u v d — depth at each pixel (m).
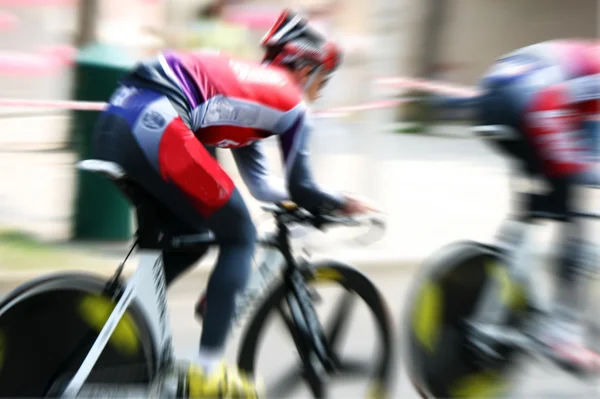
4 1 20.09
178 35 14.22
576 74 6.37
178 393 5.22
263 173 6.07
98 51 10.66
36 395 5.12
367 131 12.95
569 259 6.43
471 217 13.30
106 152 5.15
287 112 5.45
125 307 5.21
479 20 25.19
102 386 5.17
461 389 6.46
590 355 6.23
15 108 19.12
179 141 5.09
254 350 5.76
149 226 5.35
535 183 6.55
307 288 5.86
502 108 6.44
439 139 19.48
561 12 26.47
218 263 5.30
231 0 15.52
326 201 5.55
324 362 5.88
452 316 6.49
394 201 13.78
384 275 10.29
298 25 5.82
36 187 13.19
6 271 9.16
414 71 23.39
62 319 5.21
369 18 13.45
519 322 6.43
